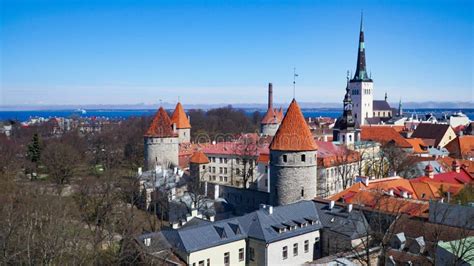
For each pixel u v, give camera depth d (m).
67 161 128.50
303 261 64.56
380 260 54.16
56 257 54.47
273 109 184.62
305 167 77.38
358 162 116.38
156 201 87.50
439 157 125.88
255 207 91.38
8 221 57.09
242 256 61.47
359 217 63.12
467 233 51.03
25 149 167.00
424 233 55.38
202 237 57.91
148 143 119.50
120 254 54.84
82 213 80.00
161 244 56.59
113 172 123.44
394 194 76.31
